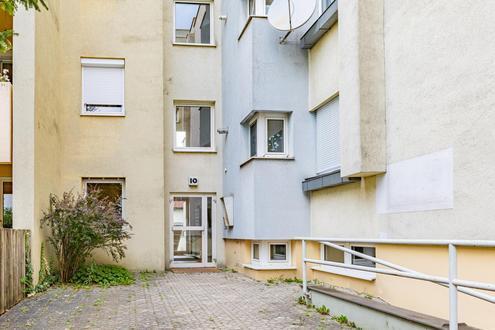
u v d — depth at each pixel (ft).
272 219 35.29
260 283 35.14
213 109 49.90
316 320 22.43
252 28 36.06
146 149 45.01
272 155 36.55
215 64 50.06
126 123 44.91
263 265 37.01
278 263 37.42
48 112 38.09
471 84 18.04
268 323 22.02
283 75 36.19
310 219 35.60
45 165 36.88
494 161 16.79
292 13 34.19
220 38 50.26
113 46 45.37
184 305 26.91
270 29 36.24
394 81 23.68
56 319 23.65
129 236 38.93
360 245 27.20
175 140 48.93
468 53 18.21
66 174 43.52
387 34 24.40
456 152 18.86
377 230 25.21
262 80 35.88
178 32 50.44
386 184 24.27
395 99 23.57
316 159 35.91
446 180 19.48
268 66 36.04
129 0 45.88
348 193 28.96
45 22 36.99
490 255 16.88
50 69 39.04
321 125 34.91
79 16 45.06
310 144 36.09
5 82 34.06
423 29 21.22
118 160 44.52
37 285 32.68
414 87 21.90
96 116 44.47
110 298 29.55
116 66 45.55
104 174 44.19
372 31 24.79
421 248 21.16
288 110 35.99
